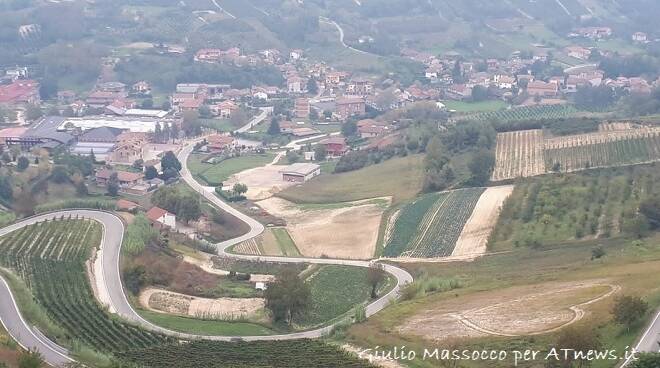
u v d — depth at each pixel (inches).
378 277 6328.7
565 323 4375.0
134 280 6230.3
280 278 5979.3
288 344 4785.9
